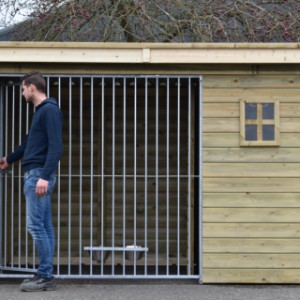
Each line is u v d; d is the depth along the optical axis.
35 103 5.48
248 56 5.70
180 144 7.04
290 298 5.37
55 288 5.67
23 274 6.14
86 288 5.78
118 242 7.14
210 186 5.83
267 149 5.83
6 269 6.12
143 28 9.72
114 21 9.65
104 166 7.14
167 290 5.69
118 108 7.12
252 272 5.81
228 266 5.82
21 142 6.43
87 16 9.63
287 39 9.83
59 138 5.29
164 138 7.08
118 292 5.61
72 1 9.76
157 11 9.73
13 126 6.21
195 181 6.25
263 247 5.81
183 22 9.68
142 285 5.93
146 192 6.43
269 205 5.82
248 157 5.84
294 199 5.82
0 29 10.66
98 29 9.79
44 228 5.50
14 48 5.68
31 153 5.41
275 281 5.80
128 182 7.16
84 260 7.12
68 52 5.70
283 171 5.83
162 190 7.13
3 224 6.46
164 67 5.84
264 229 5.82
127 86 6.80
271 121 5.83
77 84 6.69
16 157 5.84
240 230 5.82
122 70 5.85
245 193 5.83
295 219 5.81
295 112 5.84
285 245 5.80
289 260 5.80
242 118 5.82
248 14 9.84
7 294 5.48
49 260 5.59
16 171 6.96
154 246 7.11
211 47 5.70
